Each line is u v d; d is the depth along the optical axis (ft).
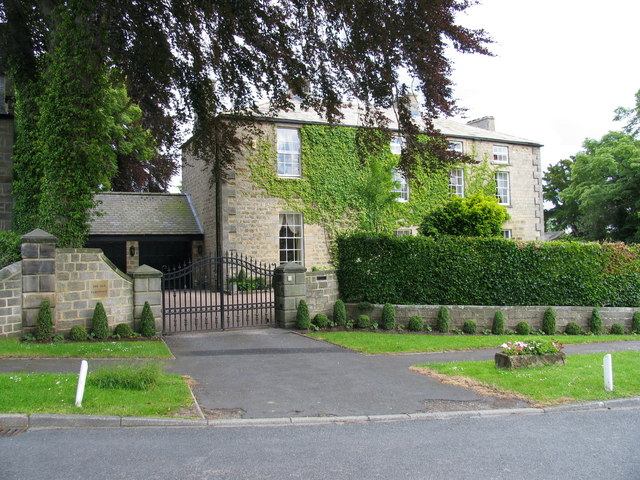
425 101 42.19
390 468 16.79
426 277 53.06
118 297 40.32
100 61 40.78
